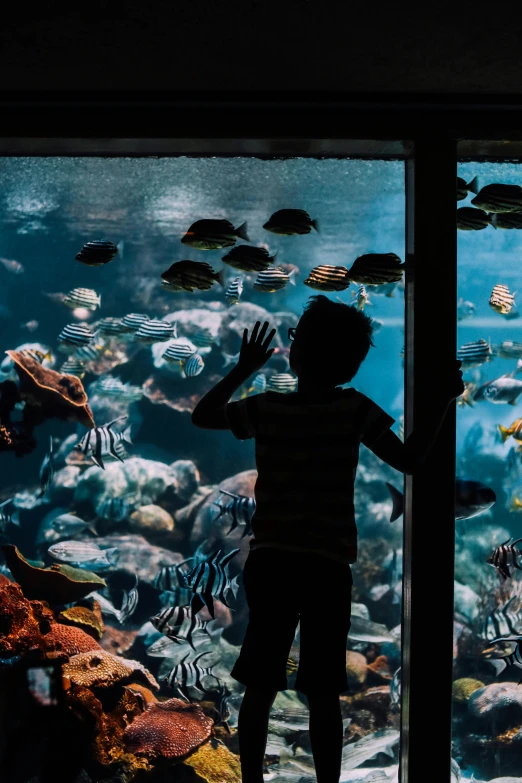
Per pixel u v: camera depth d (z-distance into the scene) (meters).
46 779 2.82
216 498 9.32
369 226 13.04
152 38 2.46
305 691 2.36
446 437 2.92
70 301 8.09
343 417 2.43
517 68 2.63
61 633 4.17
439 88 2.84
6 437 5.15
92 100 2.96
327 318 2.54
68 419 5.47
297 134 2.99
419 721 2.87
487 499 3.46
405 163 3.21
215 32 2.40
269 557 2.36
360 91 2.88
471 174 4.68
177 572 5.38
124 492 10.24
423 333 2.96
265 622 2.36
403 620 3.01
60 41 2.48
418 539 2.90
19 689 2.83
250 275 14.61
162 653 6.26
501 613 5.35
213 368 12.32
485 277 10.14
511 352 6.25
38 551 10.93
